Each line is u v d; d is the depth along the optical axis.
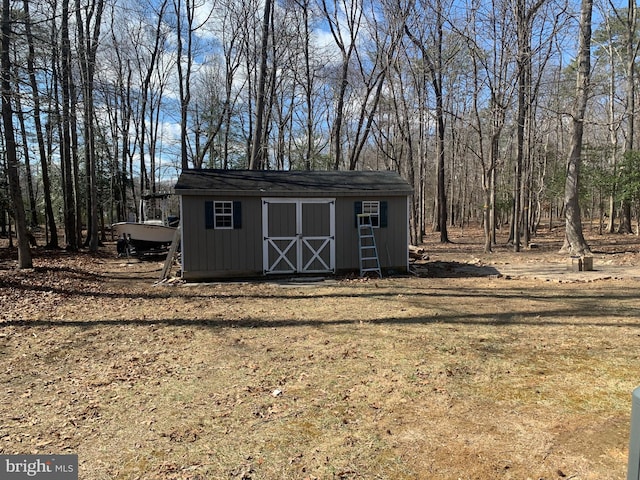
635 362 4.48
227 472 2.75
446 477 2.62
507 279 10.69
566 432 3.12
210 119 26.86
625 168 18.78
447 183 40.34
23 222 11.68
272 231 11.51
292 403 3.75
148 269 13.78
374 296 8.67
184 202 10.91
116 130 27.77
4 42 9.64
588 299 7.72
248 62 24.58
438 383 4.08
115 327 6.43
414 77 20.72
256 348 5.34
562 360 4.61
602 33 23.61
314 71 23.47
